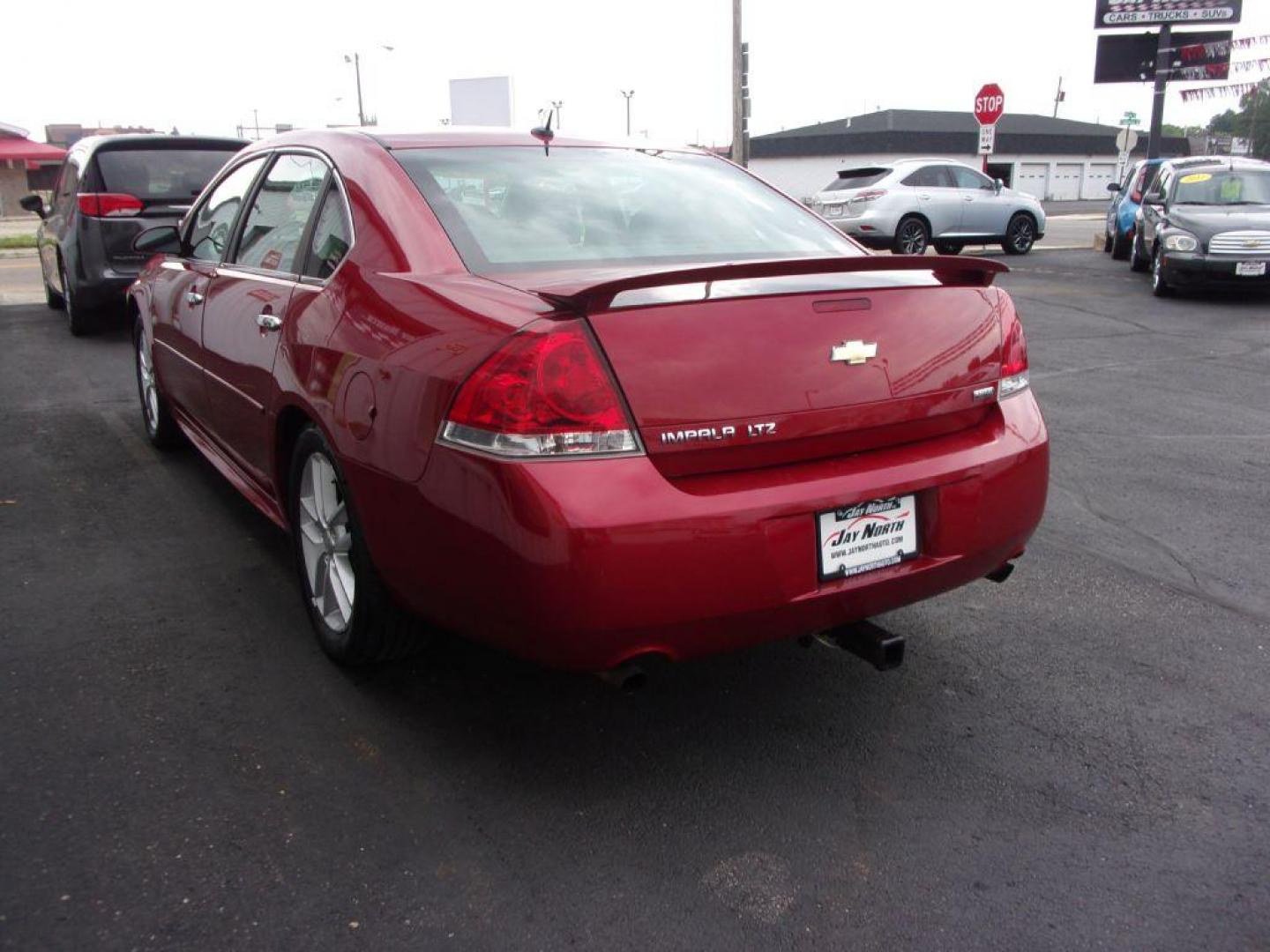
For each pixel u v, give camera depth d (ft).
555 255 9.35
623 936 6.93
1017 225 60.44
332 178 10.59
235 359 11.75
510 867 7.58
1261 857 7.77
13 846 7.67
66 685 10.03
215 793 8.37
